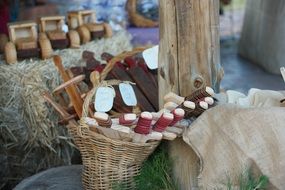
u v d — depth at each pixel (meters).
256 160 1.18
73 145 2.14
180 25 1.33
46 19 2.27
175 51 1.36
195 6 1.32
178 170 1.42
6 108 2.02
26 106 2.00
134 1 3.77
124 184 1.38
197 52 1.36
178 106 1.34
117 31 2.69
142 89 1.59
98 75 1.48
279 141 1.16
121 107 1.52
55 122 2.04
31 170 2.23
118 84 1.48
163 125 1.28
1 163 2.22
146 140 1.31
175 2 1.32
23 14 3.43
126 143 1.29
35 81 1.96
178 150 1.42
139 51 1.58
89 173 1.40
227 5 5.43
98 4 3.56
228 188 1.20
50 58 2.09
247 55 4.81
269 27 4.24
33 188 1.57
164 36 1.38
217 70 1.42
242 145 1.19
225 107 1.26
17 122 2.05
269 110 1.19
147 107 1.53
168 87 1.41
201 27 1.34
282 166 1.15
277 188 1.17
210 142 1.26
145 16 3.79
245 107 1.25
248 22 4.77
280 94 1.46
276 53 4.14
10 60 2.01
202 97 1.35
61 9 3.51
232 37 5.40
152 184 1.40
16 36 2.12
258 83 3.95
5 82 1.98
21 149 2.17
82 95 1.50
